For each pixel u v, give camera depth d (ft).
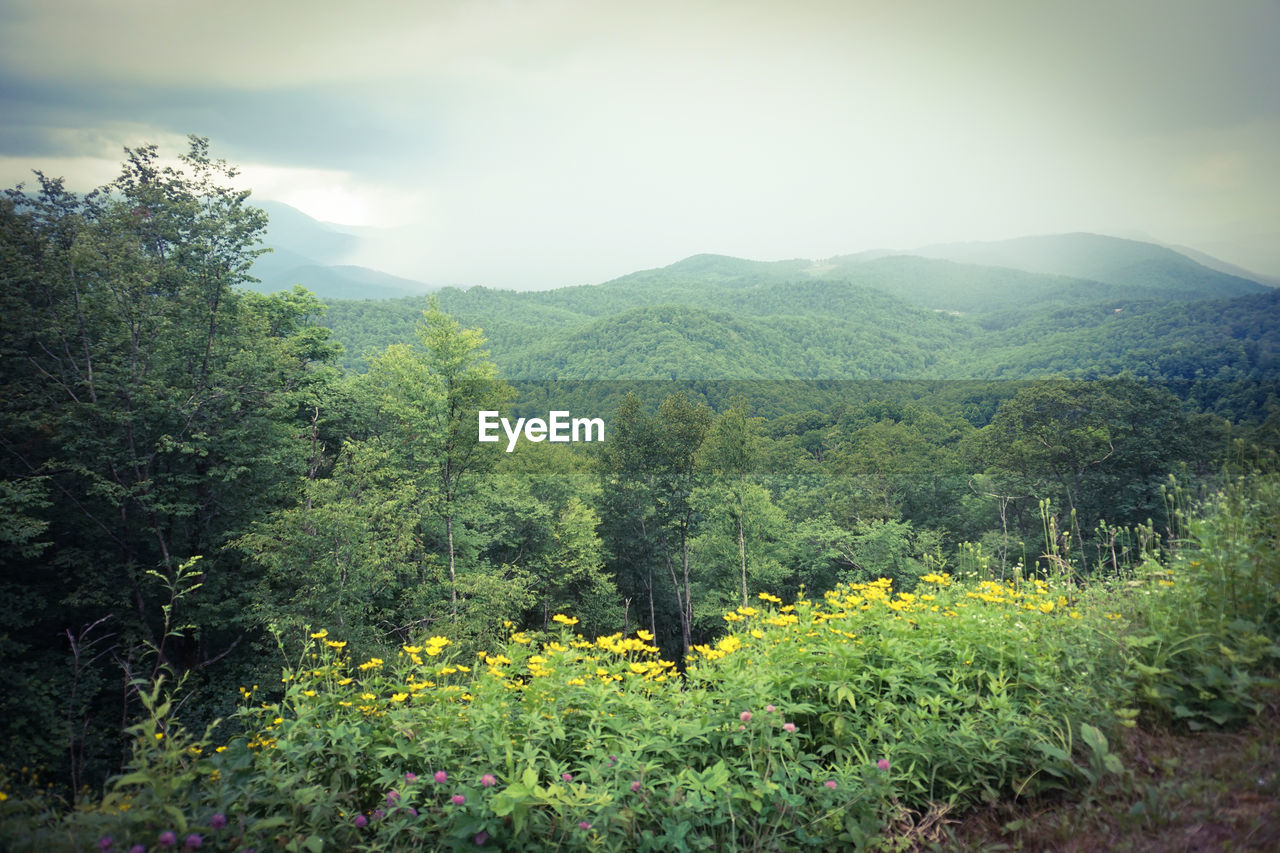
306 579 53.67
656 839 9.52
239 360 66.18
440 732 11.34
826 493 146.92
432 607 69.62
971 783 10.62
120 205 68.39
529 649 14.97
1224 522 13.20
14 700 40.19
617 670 13.56
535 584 97.45
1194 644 11.68
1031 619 14.15
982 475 129.90
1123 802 9.77
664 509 124.16
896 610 15.75
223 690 53.47
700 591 122.42
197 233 69.21
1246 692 10.65
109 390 56.85
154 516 56.90
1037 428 120.47
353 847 9.62
